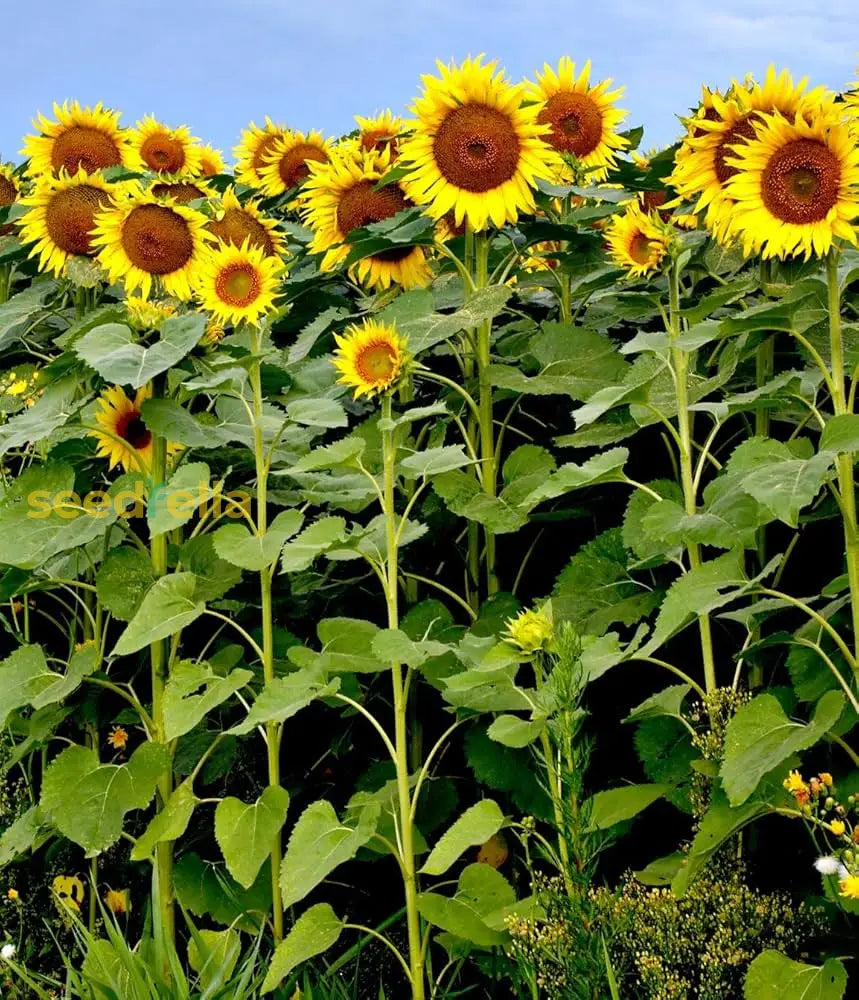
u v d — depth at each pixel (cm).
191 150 504
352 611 357
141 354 272
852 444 220
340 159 353
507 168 311
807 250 241
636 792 244
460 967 261
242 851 251
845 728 244
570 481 251
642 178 382
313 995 256
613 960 223
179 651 352
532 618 229
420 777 256
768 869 269
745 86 279
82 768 273
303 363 359
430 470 266
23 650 299
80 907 333
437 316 301
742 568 238
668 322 298
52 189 363
